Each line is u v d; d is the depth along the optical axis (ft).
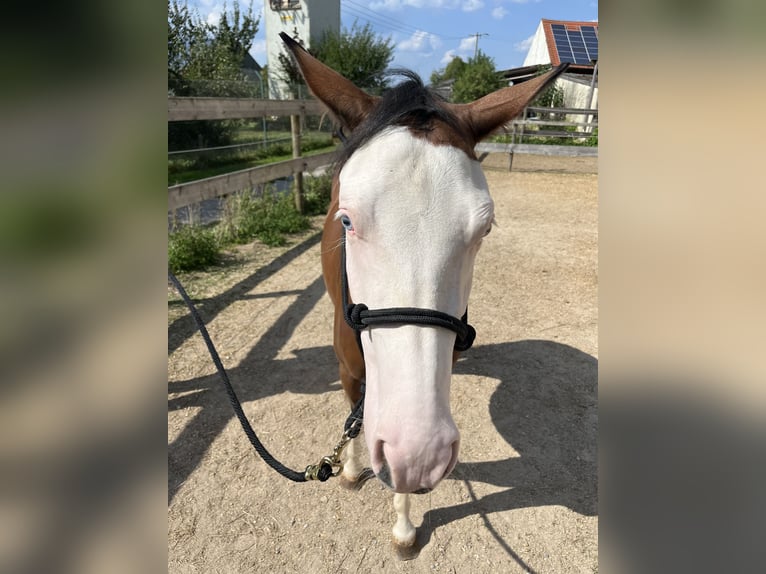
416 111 4.77
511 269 17.69
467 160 4.55
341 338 6.27
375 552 6.98
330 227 7.53
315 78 5.78
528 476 8.35
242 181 18.07
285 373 11.04
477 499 7.88
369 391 4.72
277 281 16.08
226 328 12.91
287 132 38.29
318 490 7.99
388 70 5.75
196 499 7.73
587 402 10.27
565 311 14.43
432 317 4.10
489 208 4.42
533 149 40.29
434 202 4.20
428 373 4.07
